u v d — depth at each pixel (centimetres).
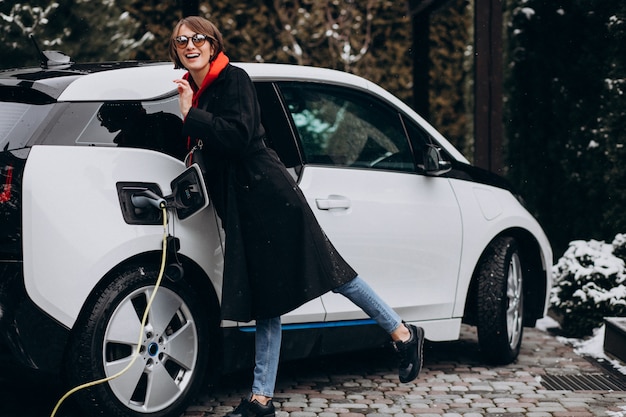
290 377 565
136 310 446
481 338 595
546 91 857
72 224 414
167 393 450
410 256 548
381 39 1366
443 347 657
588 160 788
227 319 420
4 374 426
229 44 1305
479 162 788
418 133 581
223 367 474
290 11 1334
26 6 801
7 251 408
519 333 615
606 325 620
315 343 512
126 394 434
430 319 565
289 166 499
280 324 448
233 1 1302
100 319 422
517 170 928
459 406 502
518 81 917
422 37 990
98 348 423
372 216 527
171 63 504
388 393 529
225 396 515
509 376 574
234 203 426
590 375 580
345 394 526
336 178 517
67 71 464
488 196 604
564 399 518
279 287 424
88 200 420
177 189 433
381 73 1366
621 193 760
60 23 823
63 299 411
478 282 595
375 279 530
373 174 539
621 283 702
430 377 569
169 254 446
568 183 818
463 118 1380
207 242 457
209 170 436
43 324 409
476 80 788
